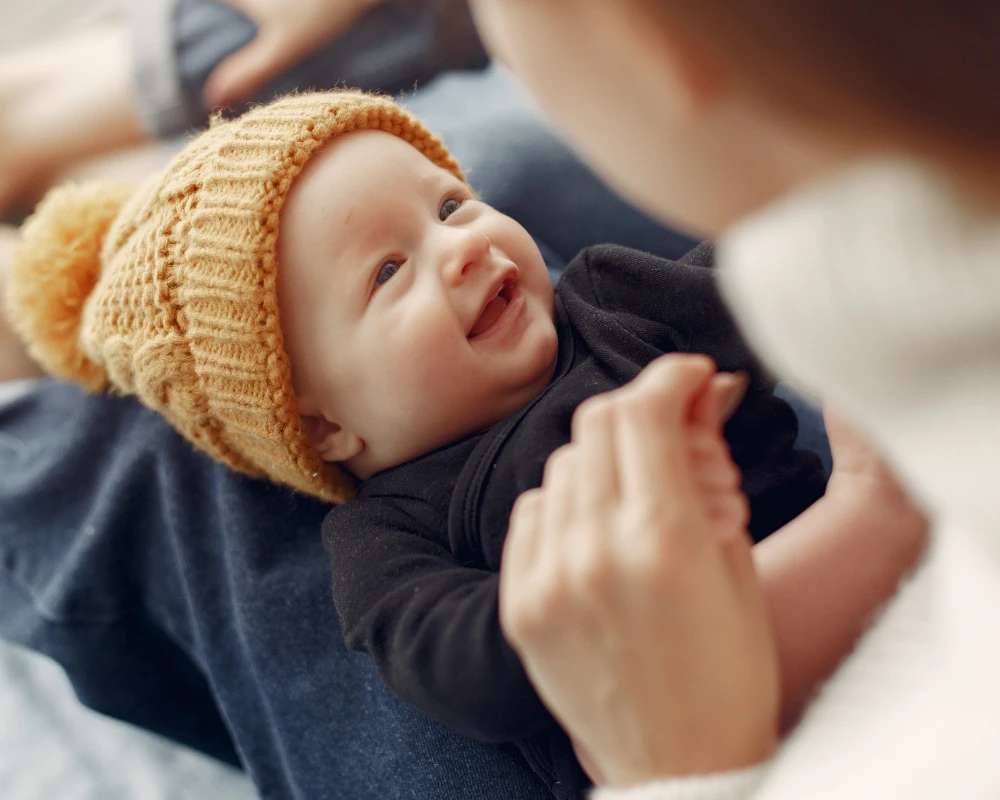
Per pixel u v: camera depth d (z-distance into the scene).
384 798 0.83
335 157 0.85
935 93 0.30
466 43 1.49
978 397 0.32
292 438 0.86
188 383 0.88
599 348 0.77
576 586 0.40
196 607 0.99
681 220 0.43
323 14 1.43
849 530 0.60
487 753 0.78
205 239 0.84
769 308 0.34
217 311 0.84
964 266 0.31
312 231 0.82
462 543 0.73
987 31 0.28
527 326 0.81
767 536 0.72
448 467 0.79
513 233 0.85
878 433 0.37
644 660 0.41
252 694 0.98
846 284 0.32
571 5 0.35
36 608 1.07
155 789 1.09
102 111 1.51
